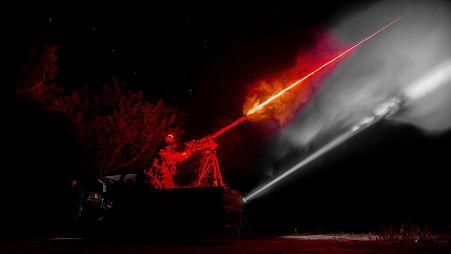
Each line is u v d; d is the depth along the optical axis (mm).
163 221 7000
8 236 9531
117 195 7426
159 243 7016
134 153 15602
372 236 9352
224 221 6672
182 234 6930
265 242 7488
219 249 6008
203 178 8492
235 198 7426
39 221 11633
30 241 7699
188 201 6926
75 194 11758
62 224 11406
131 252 5578
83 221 11047
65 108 13227
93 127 14523
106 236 7375
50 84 12836
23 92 12078
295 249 6066
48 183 12469
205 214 6766
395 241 7527
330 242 7508
